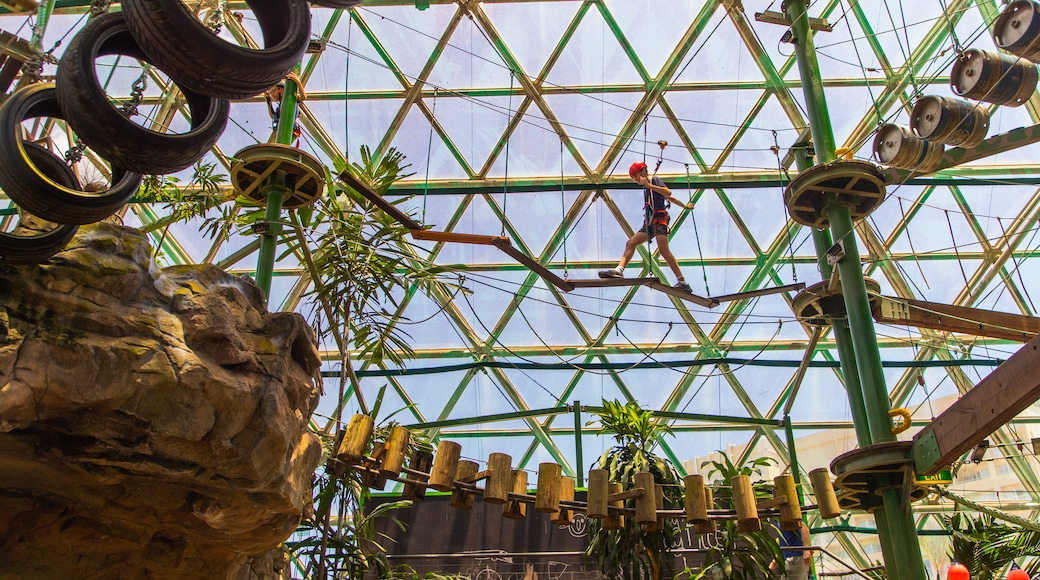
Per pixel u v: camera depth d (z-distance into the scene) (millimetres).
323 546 9312
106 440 5684
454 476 8117
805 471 19844
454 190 16922
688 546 12391
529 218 17719
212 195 10273
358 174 10688
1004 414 7133
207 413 5758
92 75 4629
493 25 15195
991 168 16875
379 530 12914
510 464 8344
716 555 10758
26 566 6340
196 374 5664
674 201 11547
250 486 6172
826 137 10352
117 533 6613
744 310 18984
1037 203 17156
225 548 6961
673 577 10961
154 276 5840
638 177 11711
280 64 4480
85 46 4656
